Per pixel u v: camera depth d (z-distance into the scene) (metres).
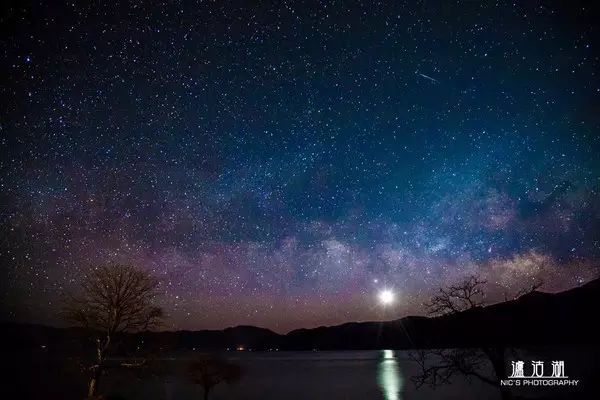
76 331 28.39
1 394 58.66
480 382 74.19
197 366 41.41
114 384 72.88
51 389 64.25
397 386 78.81
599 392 31.92
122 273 29.75
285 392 72.12
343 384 84.69
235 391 73.88
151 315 29.97
